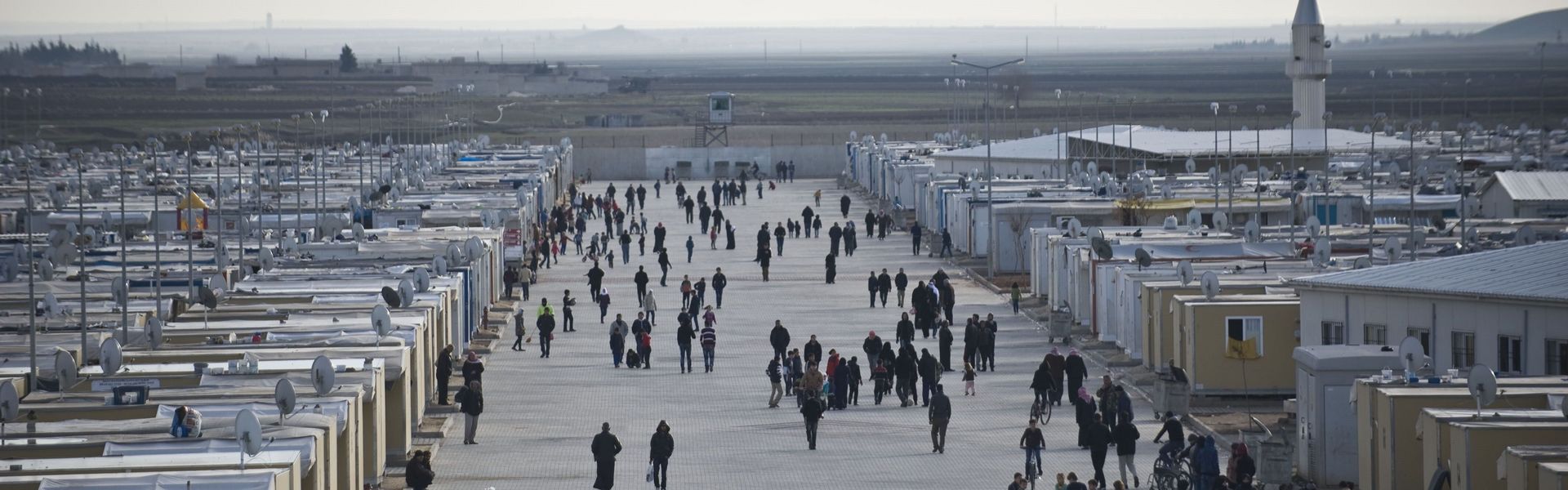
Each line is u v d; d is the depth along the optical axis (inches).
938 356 5905.5
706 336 5580.7
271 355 3983.8
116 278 5182.1
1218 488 3307.1
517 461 4183.1
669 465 4121.6
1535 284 4033.0
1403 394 3368.6
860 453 4239.7
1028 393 5093.5
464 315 5846.5
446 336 5310.0
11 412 3083.2
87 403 3442.4
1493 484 2989.7
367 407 3695.9
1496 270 4306.1
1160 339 5039.4
